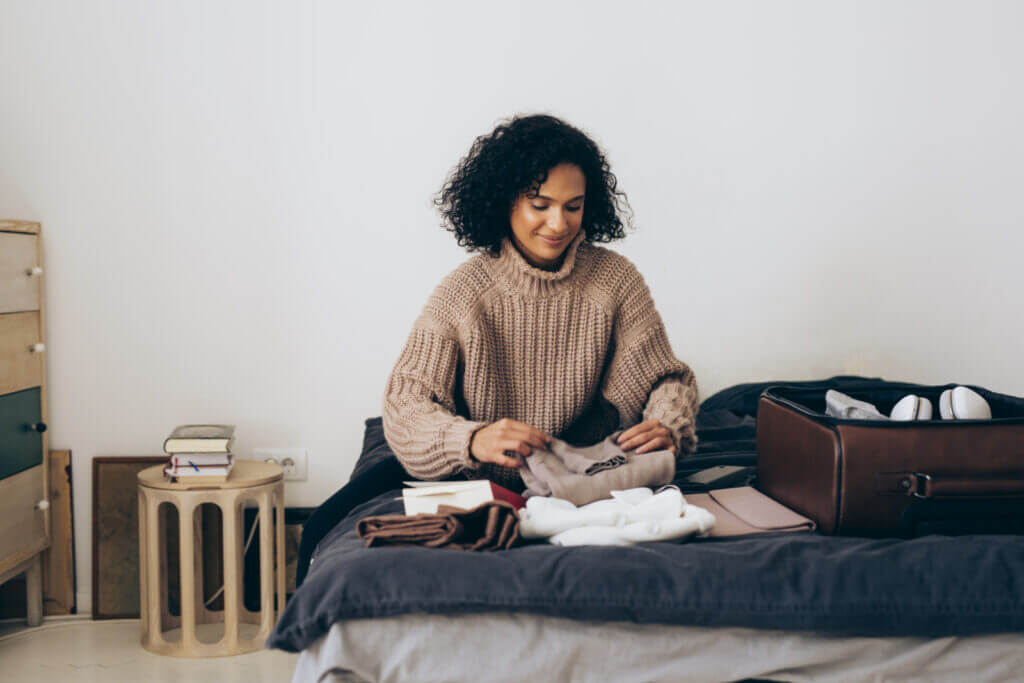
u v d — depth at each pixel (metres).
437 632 1.04
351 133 2.37
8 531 2.15
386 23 2.36
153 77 2.32
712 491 1.50
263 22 2.33
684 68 2.43
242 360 2.41
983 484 1.21
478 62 2.39
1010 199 2.52
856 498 1.22
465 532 1.20
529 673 1.04
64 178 2.32
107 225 2.34
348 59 2.36
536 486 1.35
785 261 2.50
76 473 2.39
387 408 1.48
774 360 2.53
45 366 2.36
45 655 2.12
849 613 1.03
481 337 1.47
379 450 1.86
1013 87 2.49
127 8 2.30
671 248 2.48
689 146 2.45
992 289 2.54
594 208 1.54
